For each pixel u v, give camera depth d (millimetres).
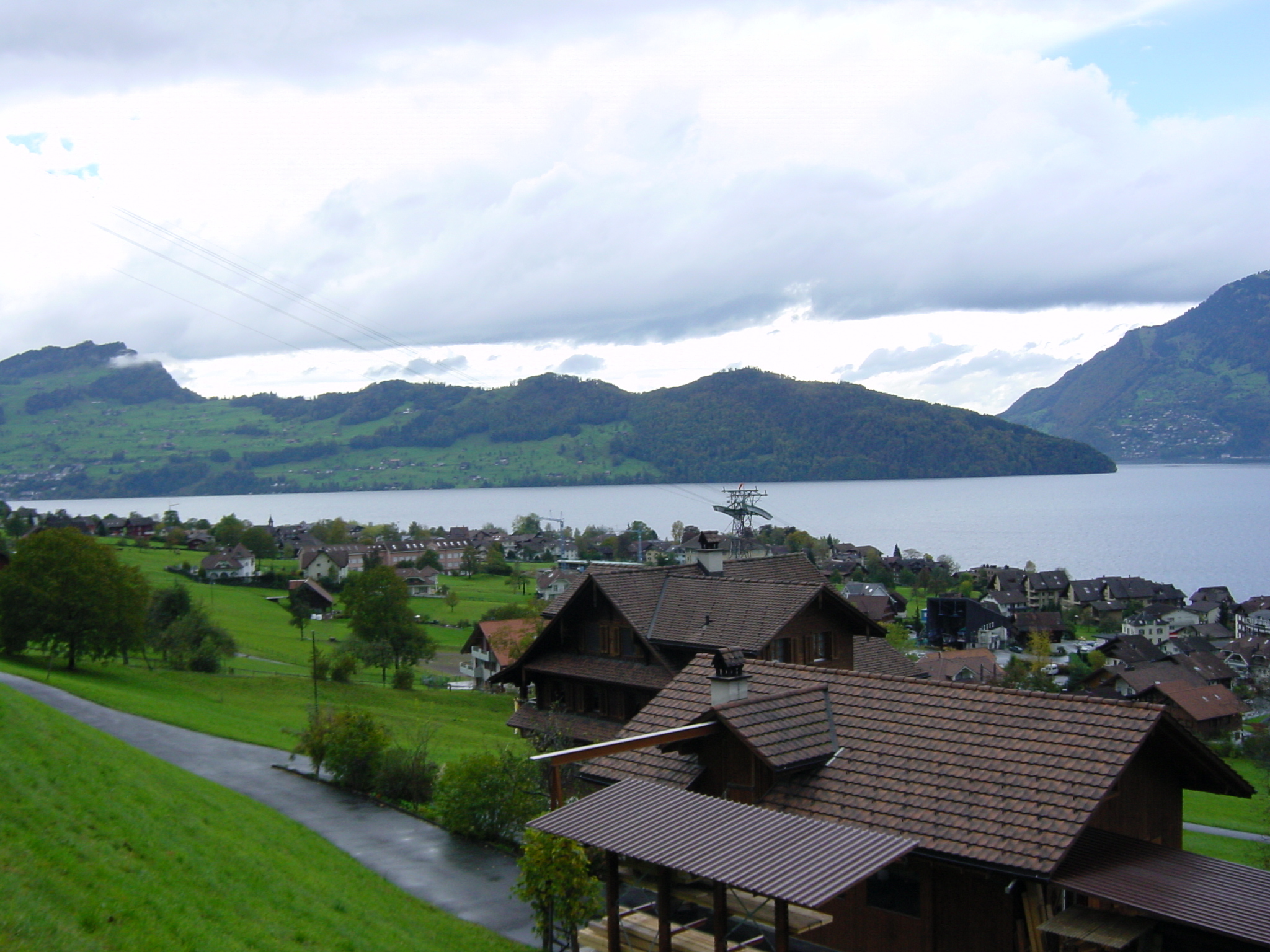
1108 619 185875
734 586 36906
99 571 69188
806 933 19203
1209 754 18844
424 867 28578
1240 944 14594
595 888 18594
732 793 20781
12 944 12336
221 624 114625
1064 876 15609
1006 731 18812
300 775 40812
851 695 21781
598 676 37625
